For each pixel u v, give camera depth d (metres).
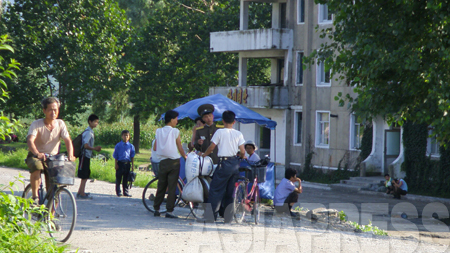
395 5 14.53
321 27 30.83
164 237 8.21
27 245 5.58
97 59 35.41
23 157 25.50
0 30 32.19
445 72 14.00
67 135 7.56
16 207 5.96
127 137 14.87
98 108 48.94
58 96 37.66
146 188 11.51
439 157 24.55
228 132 10.11
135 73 40.34
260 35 33.25
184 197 10.26
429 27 14.61
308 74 31.80
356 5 14.86
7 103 35.31
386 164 27.58
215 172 10.12
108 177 20.94
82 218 9.82
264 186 13.90
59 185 7.21
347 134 29.50
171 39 41.59
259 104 33.62
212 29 40.41
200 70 40.72
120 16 36.88
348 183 27.17
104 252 6.85
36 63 34.53
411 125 25.70
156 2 45.88
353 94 28.95
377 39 14.66
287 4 33.44
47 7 34.72
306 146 31.89
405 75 14.94
